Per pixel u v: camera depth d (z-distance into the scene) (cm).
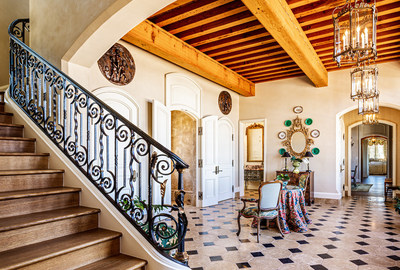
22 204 246
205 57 614
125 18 329
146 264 241
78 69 392
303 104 812
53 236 237
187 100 667
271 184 444
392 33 518
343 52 303
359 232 486
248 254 381
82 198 289
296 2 412
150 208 254
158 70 577
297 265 345
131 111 510
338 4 411
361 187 1173
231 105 872
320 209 686
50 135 331
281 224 485
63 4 375
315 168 788
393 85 693
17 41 378
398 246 414
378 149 2105
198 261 356
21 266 183
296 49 494
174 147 771
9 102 380
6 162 285
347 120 957
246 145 1094
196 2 414
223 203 762
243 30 488
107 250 246
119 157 470
